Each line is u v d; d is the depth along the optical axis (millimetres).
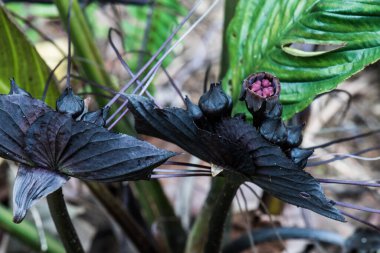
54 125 609
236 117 627
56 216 728
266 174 649
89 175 637
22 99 615
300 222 1311
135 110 650
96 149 616
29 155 634
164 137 677
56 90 846
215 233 772
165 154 613
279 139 638
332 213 635
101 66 981
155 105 654
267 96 632
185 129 645
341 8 733
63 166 636
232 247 1052
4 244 1254
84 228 1282
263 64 794
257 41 807
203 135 628
